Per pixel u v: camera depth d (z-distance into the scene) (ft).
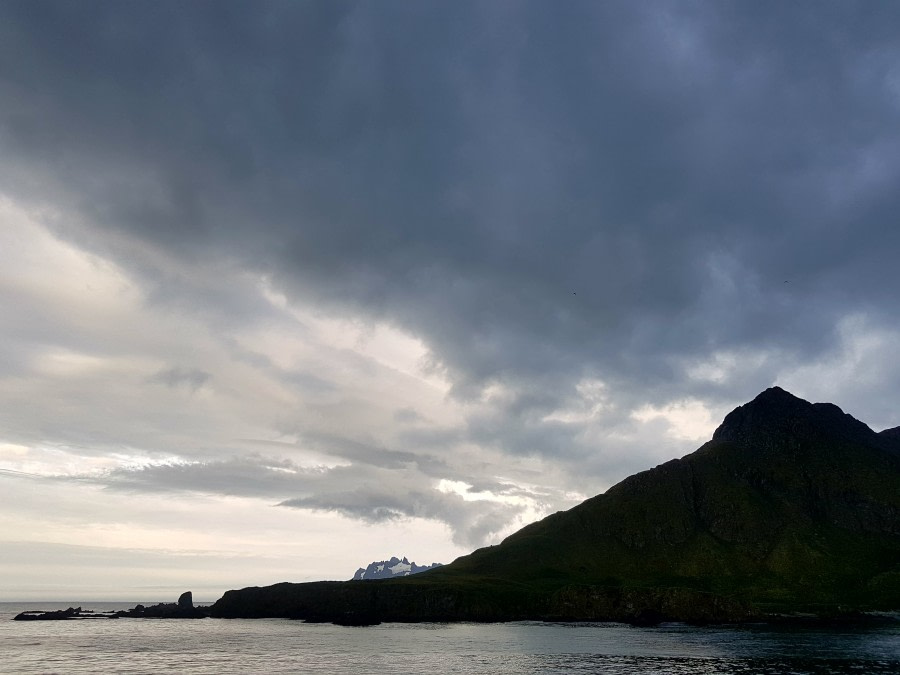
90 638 491.72
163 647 423.23
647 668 324.80
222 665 337.31
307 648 414.41
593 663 343.26
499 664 338.95
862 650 400.47
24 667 333.21
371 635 510.58
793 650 401.08
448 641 461.37
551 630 568.41
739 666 330.54
